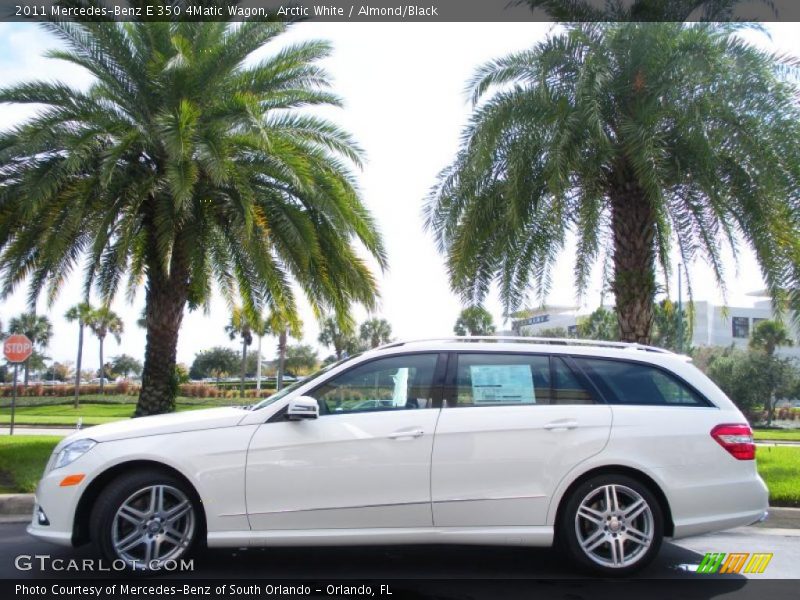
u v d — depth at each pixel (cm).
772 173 922
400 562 562
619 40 1020
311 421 514
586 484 520
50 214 1101
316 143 1269
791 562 585
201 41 1196
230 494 497
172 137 1021
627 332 1073
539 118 1001
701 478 528
